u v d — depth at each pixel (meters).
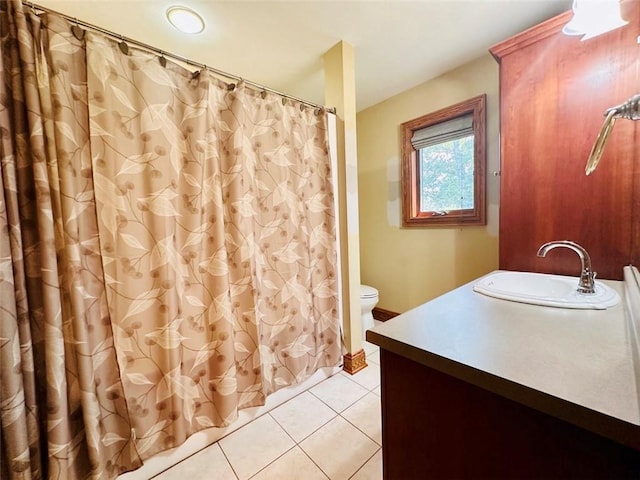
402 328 0.83
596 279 1.28
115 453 1.09
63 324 0.95
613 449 0.46
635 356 0.60
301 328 1.68
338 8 1.45
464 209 2.16
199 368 1.28
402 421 0.79
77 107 0.98
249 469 1.21
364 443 1.33
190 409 1.25
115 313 1.06
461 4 1.45
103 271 1.04
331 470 1.19
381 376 0.83
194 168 1.23
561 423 0.52
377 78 2.21
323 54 1.86
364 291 2.39
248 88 1.44
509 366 0.60
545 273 1.43
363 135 2.81
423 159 2.42
